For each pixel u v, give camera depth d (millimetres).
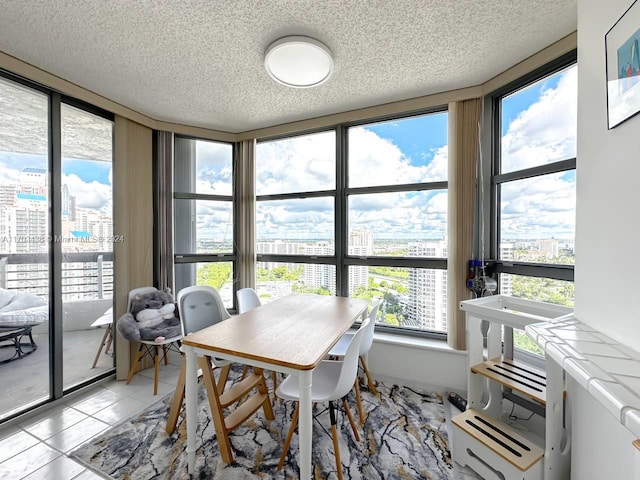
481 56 1795
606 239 960
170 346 2775
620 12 878
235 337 1519
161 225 2771
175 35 1585
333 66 1856
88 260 2344
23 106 1953
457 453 1499
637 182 813
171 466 1494
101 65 1873
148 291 2645
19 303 1970
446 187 2375
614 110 887
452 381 2184
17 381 1949
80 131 2283
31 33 1566
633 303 835
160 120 2744
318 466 1483
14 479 1414
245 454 1574
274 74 1880
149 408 2029
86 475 1441
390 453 1577
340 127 2705
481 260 2162
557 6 1396
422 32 1574
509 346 1730
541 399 1312
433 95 2266
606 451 914
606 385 657
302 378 1209
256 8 1391
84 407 2045
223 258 3164
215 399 1517
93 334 2377
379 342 2408
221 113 2615
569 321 1116
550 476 1231
